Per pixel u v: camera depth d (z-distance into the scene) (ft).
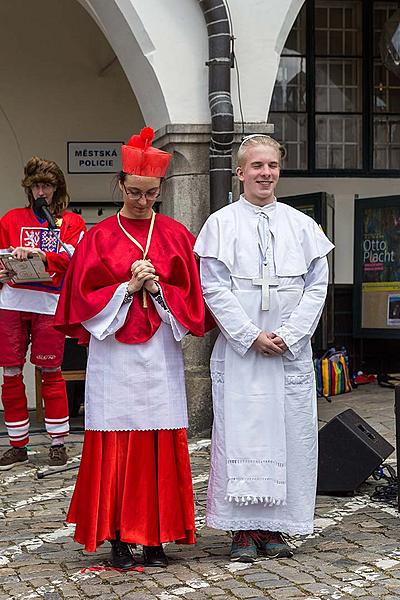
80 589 16.34
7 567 17.71
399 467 20.43
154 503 17.07
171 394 17.24
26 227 25.13
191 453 26.86
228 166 28.27
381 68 40.34
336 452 22.30
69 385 33.37
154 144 29.43
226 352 17.83
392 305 37.29
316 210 35.68
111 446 17.06
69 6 36.45
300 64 39.93
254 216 17.88
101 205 37.11
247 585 16.29
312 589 16.02
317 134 40.11
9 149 36.63
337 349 38.93
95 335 16.98
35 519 21.01
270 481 17.54
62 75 36.78
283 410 17.63
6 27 36.24
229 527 17.78
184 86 28.40
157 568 17.30
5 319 25.77
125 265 17.17
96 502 16.94
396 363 39.19
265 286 17.62
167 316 17.15
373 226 37.68
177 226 17.88
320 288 17.90
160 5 28.12
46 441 29.81
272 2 28.76
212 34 28.02
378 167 40.34
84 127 36.99
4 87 36.42
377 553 17.98
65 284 17.52
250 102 28.81
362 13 40.22
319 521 20.29
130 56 29.09
